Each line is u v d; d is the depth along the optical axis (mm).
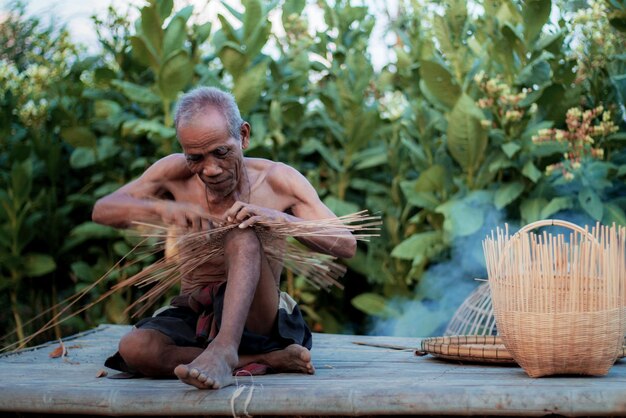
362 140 4590
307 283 4562
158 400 2137
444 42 4270
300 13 4816
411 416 2129
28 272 4730
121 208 2523
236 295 2279
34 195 5105
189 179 2650
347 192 4926
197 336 2492
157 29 4402
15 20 5367
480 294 3426
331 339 3469
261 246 2410
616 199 4102
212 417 2168
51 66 5102
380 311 4477
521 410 1981
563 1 4184
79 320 4789
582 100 4211
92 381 2418
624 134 3947
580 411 1961
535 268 2287
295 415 2109
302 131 4773
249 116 4691
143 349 2389
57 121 4996
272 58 4723
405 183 4395
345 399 2055
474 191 4164
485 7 4172
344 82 4547
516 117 4008
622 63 4035
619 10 3906
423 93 4426
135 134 4762
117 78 4961
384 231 4680
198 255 2490
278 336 2541
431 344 2752
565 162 3965
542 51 4051
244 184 2592
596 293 2277
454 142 4137
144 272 2553
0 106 4969
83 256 5105
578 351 2270
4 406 2238
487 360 2596
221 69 4934
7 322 5098
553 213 4098
